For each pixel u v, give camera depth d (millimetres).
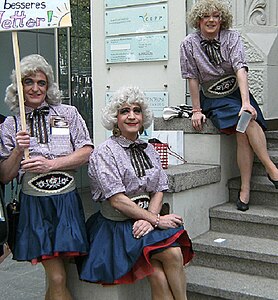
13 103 3574
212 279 4074
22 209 3508
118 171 3570
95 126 6422
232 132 4645
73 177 3625
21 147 3357
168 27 5781
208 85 4848
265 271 4078
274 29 5637
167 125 5047
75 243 3441
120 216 3631
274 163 4781
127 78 6133
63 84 8133
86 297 3789
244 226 4480
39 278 5488
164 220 3574
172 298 3537
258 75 5500
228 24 4742
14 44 3480
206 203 4609
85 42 8375
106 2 6148
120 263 3449
